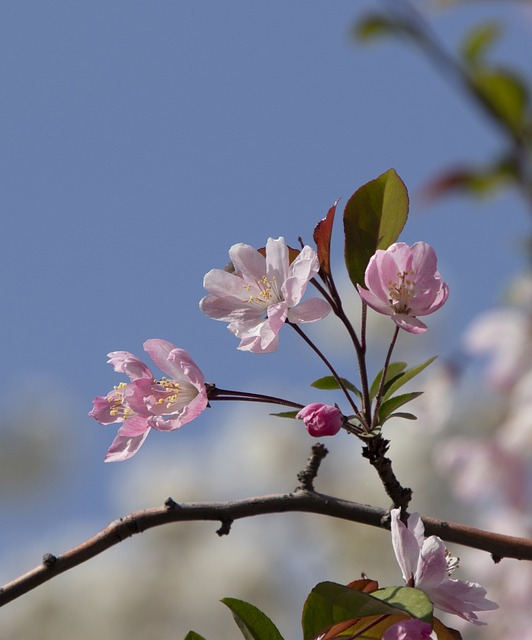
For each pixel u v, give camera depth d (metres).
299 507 0.98
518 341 1.57
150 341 1.00
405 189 1.01
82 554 0.96
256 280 1.00
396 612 0.93
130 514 0.97
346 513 0.98
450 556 1.00
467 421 1.63
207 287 1.00
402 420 2.08
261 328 0.99
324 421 0.97
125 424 0.99
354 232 1.00
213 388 0.99
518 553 0.97
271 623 0.95
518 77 1.20
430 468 2.03
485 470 1.54
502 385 1.56
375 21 1.21
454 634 0.97
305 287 0.99
